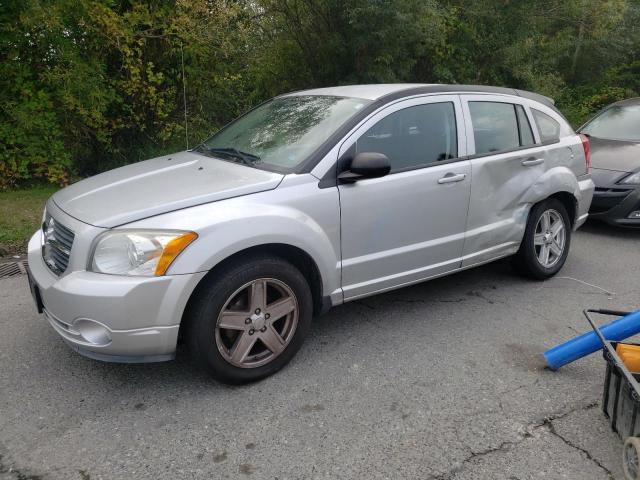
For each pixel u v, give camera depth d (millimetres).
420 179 3957
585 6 13547
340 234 3617
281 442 2854
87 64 8180
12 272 5184
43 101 7887
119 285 2912
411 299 4680
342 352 3773
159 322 2986
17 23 7547
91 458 2725
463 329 4141
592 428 2992
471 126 4383
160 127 9461
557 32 14578
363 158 3479
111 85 8641
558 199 5168
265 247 3340
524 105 4902
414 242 4039
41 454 2746
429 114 4152
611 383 2857
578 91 16906
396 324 4207
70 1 7594
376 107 3873
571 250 6180
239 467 2674
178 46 8938
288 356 3486
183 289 2988
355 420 3037
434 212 4082
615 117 7961
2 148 7734
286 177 3447
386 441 2867
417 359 3695
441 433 2936
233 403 3186
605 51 16188
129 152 9406
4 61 7688
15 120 7715
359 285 3807
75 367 3539
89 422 2998
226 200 3229
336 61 10008
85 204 3318
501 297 4754
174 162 4039
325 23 9672
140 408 3129
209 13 8914
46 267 3375
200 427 2969
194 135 9695
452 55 11547
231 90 10500
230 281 3139
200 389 3320
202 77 9594
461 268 4426
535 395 3293
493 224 4547
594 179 6723
